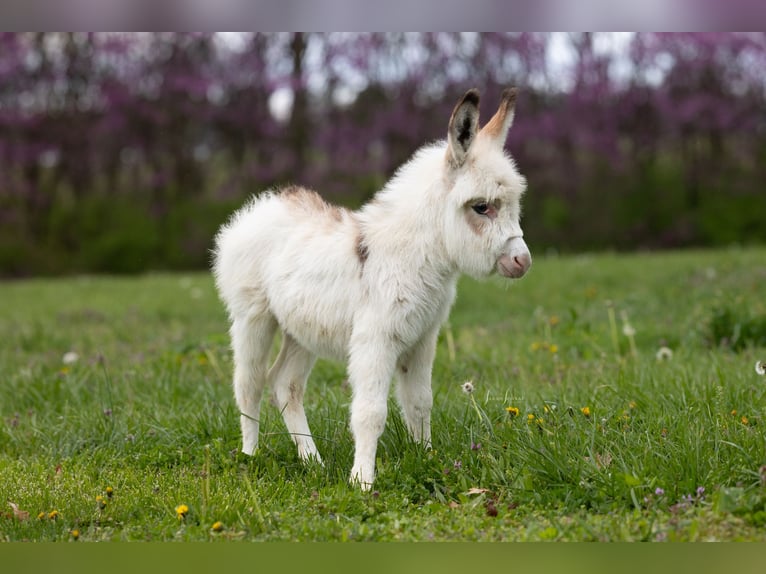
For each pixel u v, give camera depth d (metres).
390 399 7.98
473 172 6.55
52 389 9.77
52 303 18.88
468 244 6.59
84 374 10.51
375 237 6.81
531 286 17.19
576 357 10.57
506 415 7.48
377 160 32.00
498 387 8.81
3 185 32.88
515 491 6.25
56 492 6.81
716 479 6.06
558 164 32.56
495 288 17.11
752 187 32.91
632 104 32.41
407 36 30.23
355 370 6.66
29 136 32.41
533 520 5.91
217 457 7.47
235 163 33.53
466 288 17.27
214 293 18.83
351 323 6.84
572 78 31.83
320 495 6.47
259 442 7.71
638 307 13.84
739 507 5.66
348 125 31.56
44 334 14.02
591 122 31.77
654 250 32.09
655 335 11.53
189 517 6.18
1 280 30.12
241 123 32.22
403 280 6.64
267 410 8.52
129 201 33.50
